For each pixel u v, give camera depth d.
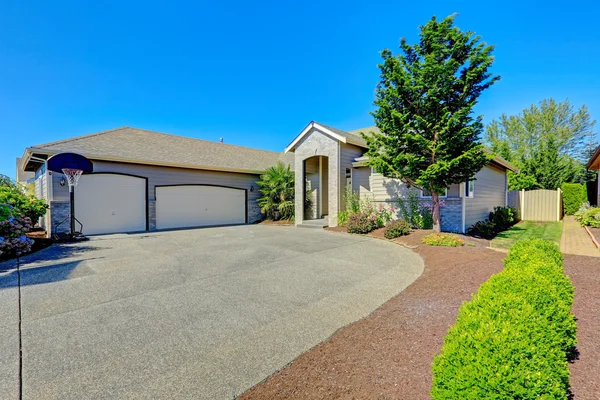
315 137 14.62
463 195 10.82
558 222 15.38
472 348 1.84
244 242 10.18
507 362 1.68
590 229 11.08
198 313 4.26
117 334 3.64
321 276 6.05
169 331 3.71
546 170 22.41
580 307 3.65
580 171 24.30
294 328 3.76
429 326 3.42
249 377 2.74
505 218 13.72
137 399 2.47
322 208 17.14
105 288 5.38
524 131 32.03
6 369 2.90
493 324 1.97
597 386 2.20
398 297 4.62
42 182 12.89
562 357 2.16
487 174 13.81
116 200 13.03
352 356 2.93
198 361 3.03
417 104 9.10
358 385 2.46
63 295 5.02
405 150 9.59
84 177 12.20
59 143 12.30
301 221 15.25
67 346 3.35
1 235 7.93
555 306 2.53
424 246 8.52
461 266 6.02
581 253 6.93
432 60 8.40
